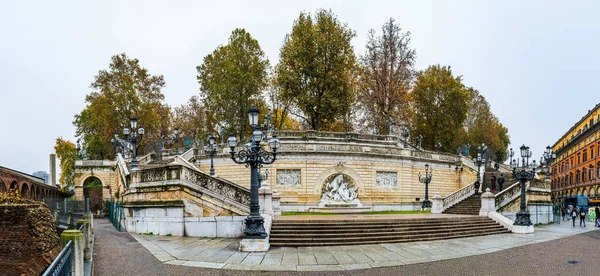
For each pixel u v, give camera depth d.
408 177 41.94
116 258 14.20
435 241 20.17
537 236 23.39
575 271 13.35
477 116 75.81
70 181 72.62
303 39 47.91
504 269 13.54
